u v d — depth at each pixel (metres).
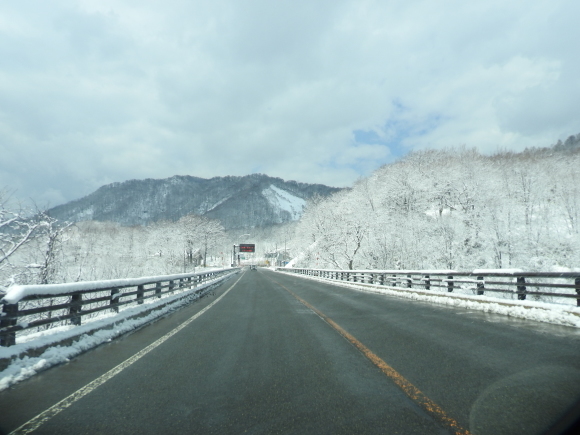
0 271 14.74
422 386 4.25
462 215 39.59
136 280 10.33
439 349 6.04
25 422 3.40
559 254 32.25
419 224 40.75
